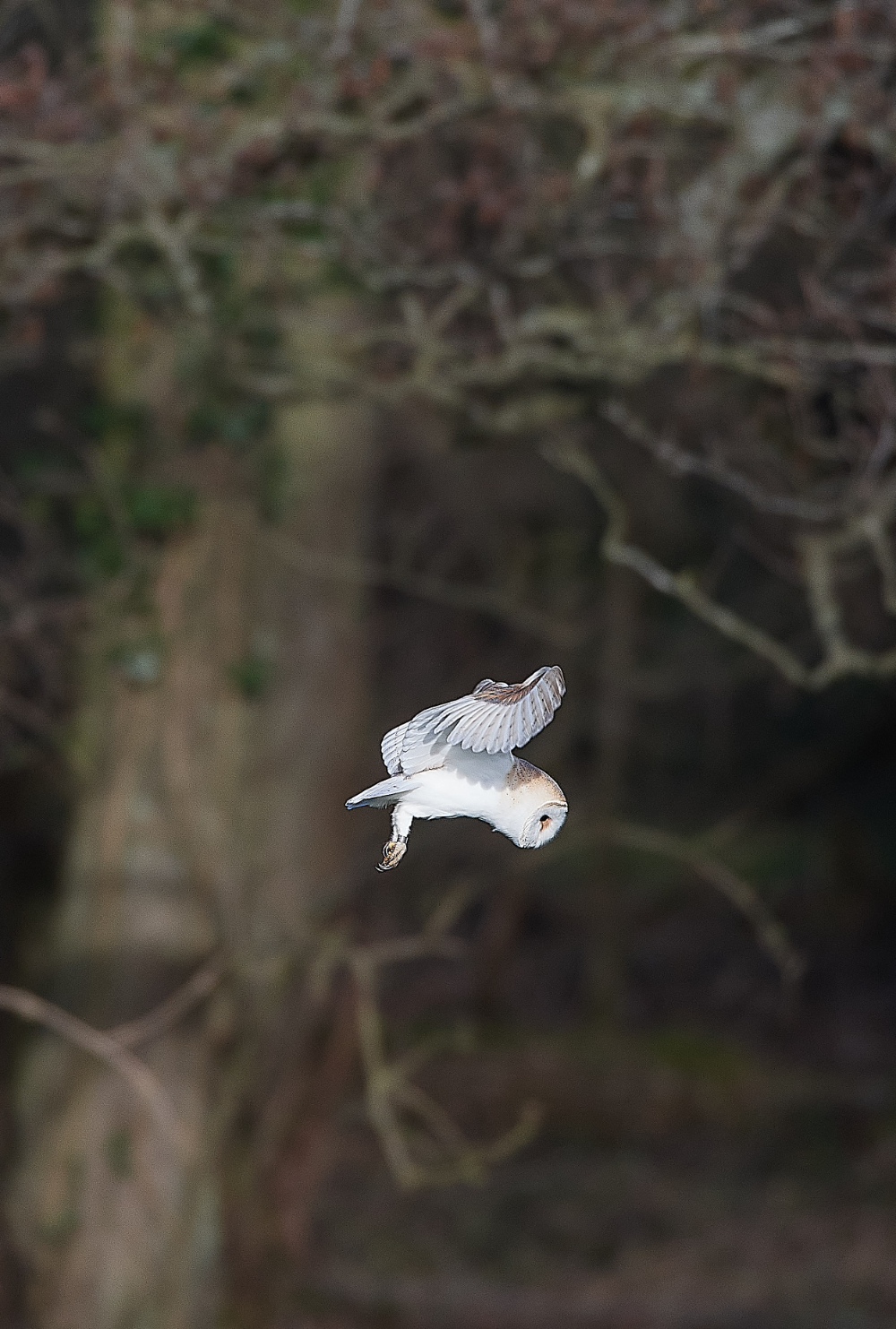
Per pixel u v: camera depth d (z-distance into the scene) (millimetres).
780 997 31938
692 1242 23141
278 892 15750
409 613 26688
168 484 15039
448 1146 25734
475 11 11438
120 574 14922
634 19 11406
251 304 14125
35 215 12625
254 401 14953
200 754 15391
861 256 13555
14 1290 15344
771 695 28984
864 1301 21109
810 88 11602
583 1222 23812
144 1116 15281
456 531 25375
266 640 15516
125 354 14992
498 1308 21031
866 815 35406
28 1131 15461
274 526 15398
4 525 15938
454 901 15219
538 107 11805
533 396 14203
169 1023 15227
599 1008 30172
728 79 11680
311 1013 16469
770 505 12859
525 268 12961
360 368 14477
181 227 12258
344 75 11430
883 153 11875
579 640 26703
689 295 12422
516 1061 28047
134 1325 15180
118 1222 15273
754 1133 26484
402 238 13570
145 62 12164
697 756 34688
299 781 15805
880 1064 28344
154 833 15398
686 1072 27969
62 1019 12539
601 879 30391
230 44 12789
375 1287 21656
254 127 11938
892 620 20578
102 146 11922
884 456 12453
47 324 15836
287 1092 16422
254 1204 16203
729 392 14695
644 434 13039
